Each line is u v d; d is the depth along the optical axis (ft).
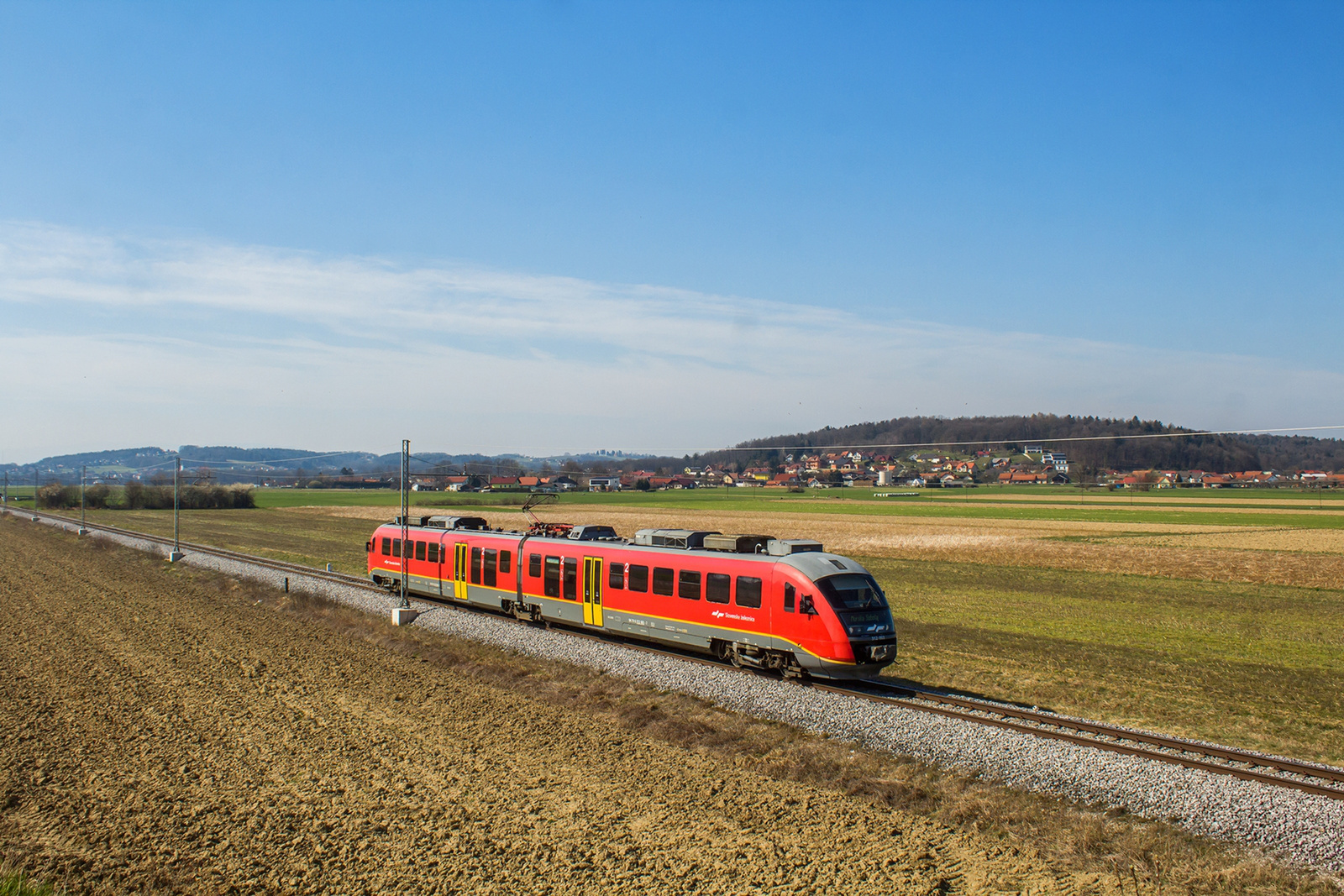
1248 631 104.22
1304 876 38.27
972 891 37.24
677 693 69.46
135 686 73.00
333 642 93.61
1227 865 39.70
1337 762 55.62
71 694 70.13
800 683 72.18
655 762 53.88
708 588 80.07
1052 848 41.50
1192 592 138.31
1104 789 47.88
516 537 106.73
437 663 82.23
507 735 59.26
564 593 96.53
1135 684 76.89
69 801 47.80
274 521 341.21
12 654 86.02
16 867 39.83
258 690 71.61
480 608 115.24
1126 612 118.01
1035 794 47.83
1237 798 45.57
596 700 67.62
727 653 79.25
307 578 148.87
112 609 117.29
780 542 78.89
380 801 47.39
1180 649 92.84
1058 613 117.19
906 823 44.52
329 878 38.73
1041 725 60.39
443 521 124.36
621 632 89.81
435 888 37.65
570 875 38.68
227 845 42.22
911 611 118.42
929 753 54.39
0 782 50.55
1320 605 124.98
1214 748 54.08
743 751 55.57
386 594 127.13
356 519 357.82
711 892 37.06
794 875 38.60
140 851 41.63
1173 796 46.26
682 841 42.24
